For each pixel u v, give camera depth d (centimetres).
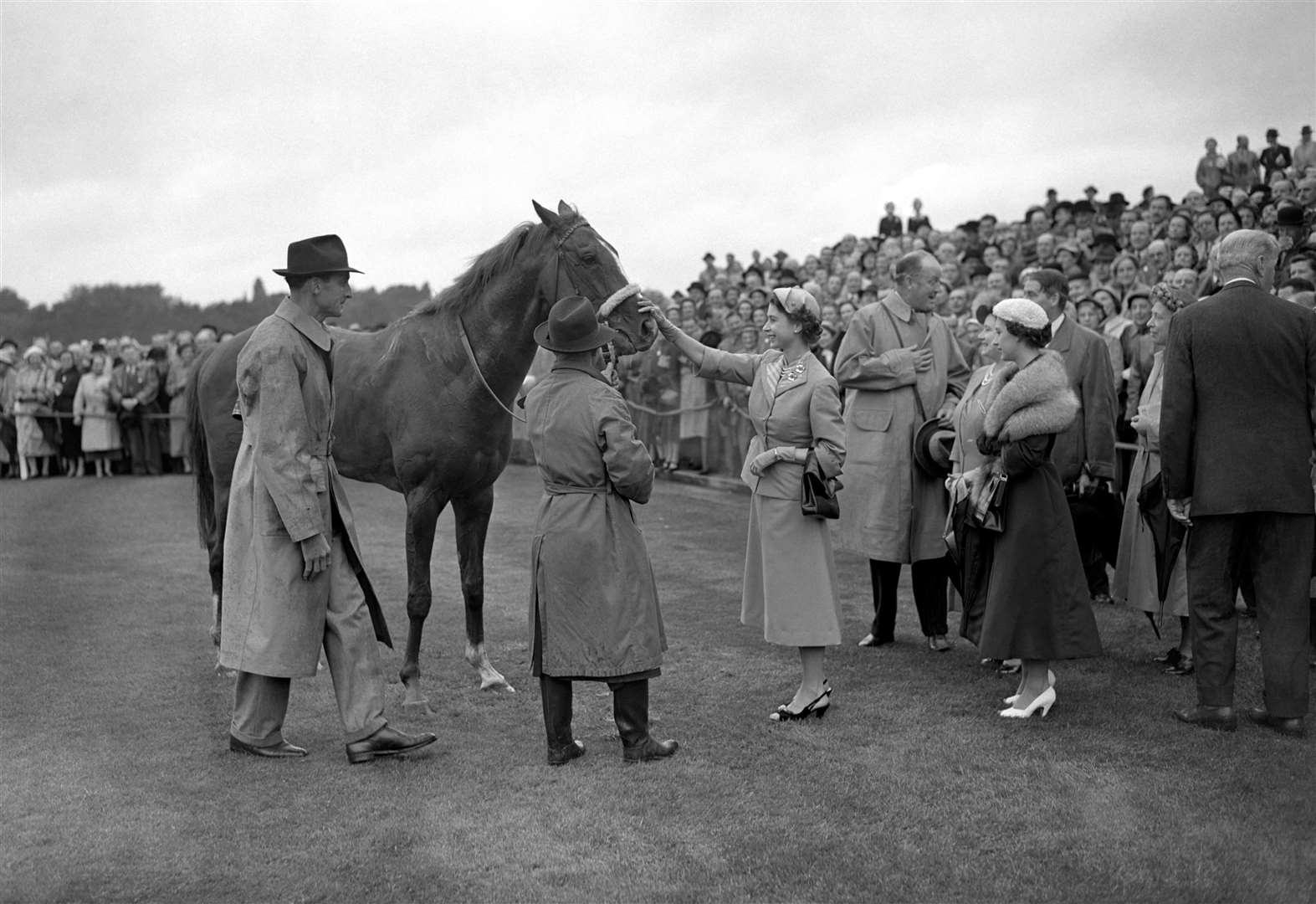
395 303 4000
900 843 378
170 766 459
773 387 509
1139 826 387
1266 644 476
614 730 502
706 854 372
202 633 696
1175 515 495
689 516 1135
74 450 1683
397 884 355
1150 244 1122
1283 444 469
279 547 453
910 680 575
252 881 358
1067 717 504
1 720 521
